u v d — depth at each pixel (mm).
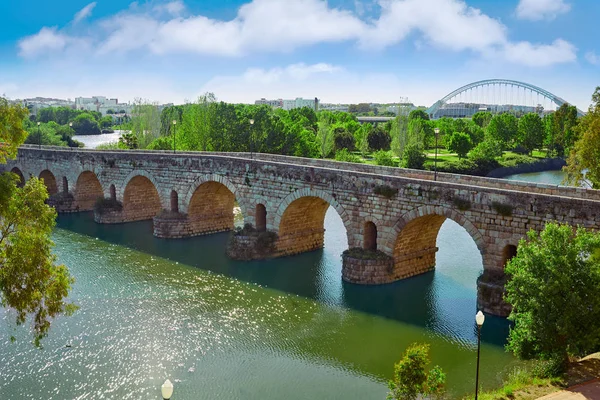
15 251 28109
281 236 57094
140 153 70375
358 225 49031
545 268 28328
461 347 37250
